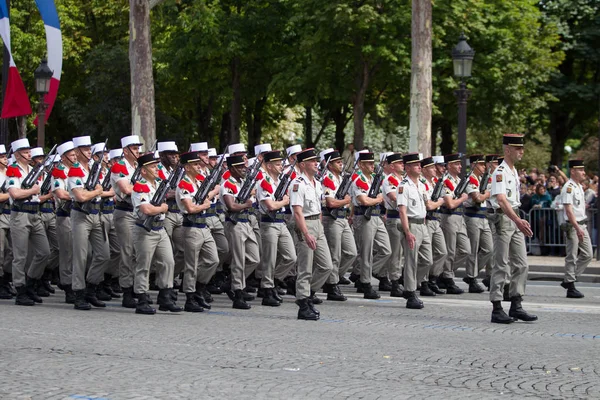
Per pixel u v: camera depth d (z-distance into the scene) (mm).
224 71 62438
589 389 14008
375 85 58719
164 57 63469
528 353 17094
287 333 19391
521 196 40219
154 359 16125
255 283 27359
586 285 30906
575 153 90000
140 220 22422
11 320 21000
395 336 19078
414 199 24234
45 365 15469
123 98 69875
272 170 24234
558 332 19750
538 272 34469
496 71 58562
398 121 66438
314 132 90438
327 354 16828
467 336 19141
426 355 16828
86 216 23328
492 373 15180
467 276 28234
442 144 70438
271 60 61375
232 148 27141
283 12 61219
